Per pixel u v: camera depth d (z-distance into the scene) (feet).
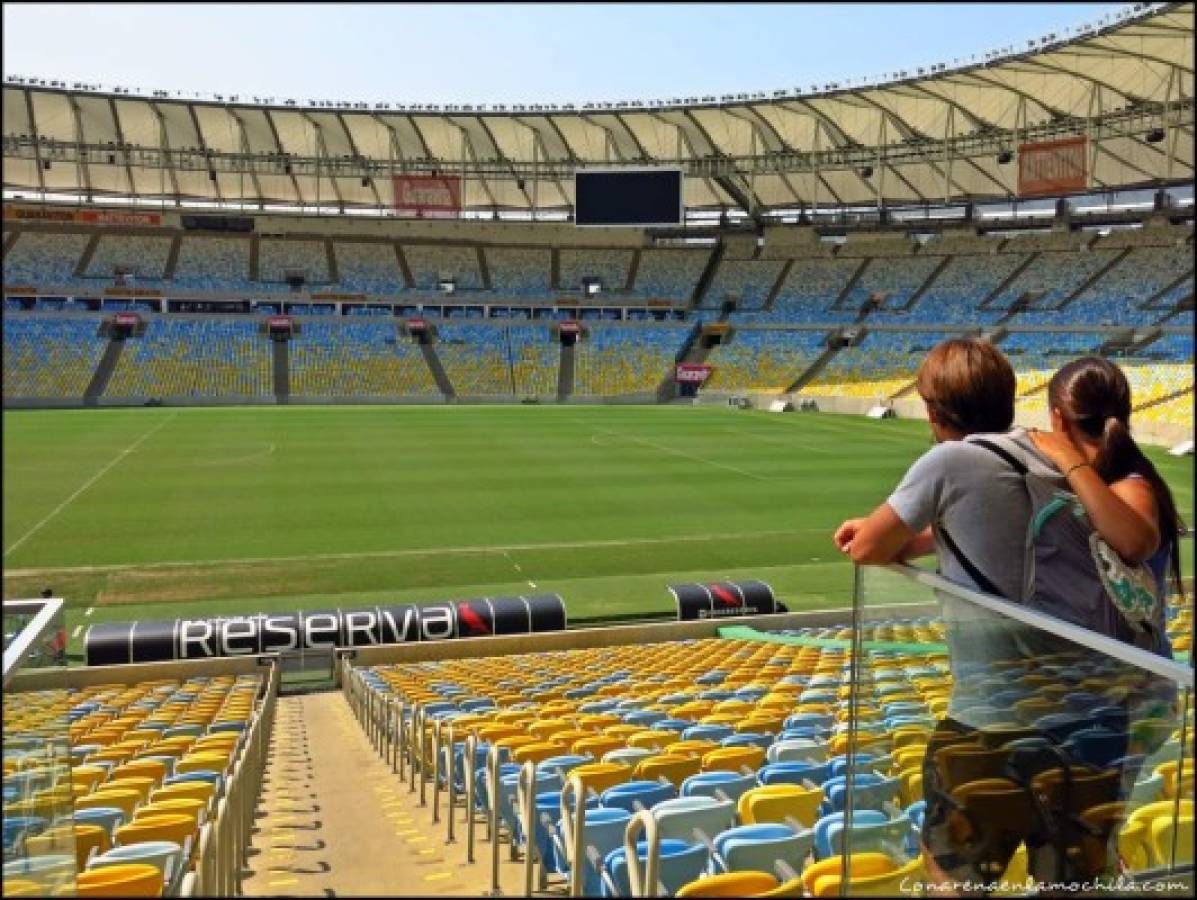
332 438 149.18
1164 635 10.84
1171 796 9.51
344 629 58.65
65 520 90.58
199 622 57.57
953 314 222.48
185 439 145.89
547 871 19.56
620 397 227.20
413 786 30.07
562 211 252.42
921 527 10.35
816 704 31.45
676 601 63.10
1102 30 131.85
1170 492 10.98
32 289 216.54
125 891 14.23
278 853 21.67
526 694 39.68
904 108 184.55
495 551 81.35
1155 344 187.83
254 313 230.07
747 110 198.29
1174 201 204.23
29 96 193.47
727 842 14.61
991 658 10.26
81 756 29.76
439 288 244.63
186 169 218.59
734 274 253.24
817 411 206.59
